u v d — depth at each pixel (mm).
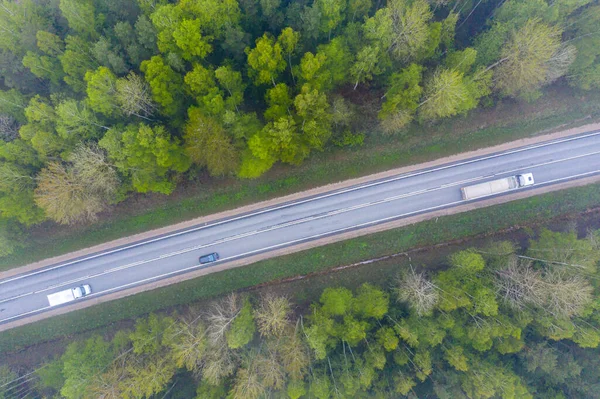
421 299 45906
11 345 60562
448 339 52062
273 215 60344
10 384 56562
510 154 60344
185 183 59031
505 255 52156
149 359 50156
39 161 49781
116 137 46625
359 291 54906
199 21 44188
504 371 49562
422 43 48594
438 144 60031
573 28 53875
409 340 48188
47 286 61156
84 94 50750
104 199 54969
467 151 60312
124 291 60812
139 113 49938
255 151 48344
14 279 61219
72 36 48938
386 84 54281
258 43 44062
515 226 60062
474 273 50938
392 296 54844
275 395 48312
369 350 50094
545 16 50250
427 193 60250
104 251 60812
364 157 59750
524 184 59000
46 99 49062
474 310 48531
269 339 50250
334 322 51094
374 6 55250
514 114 60094
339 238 60312
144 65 45938
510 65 51469
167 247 60688
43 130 46875
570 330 46188
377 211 60250
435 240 60094
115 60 46156
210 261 59656
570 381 51844
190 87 47500
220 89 49188
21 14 47438
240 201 60062
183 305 60219
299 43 49812
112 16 50875
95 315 60562
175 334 48188
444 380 50938
